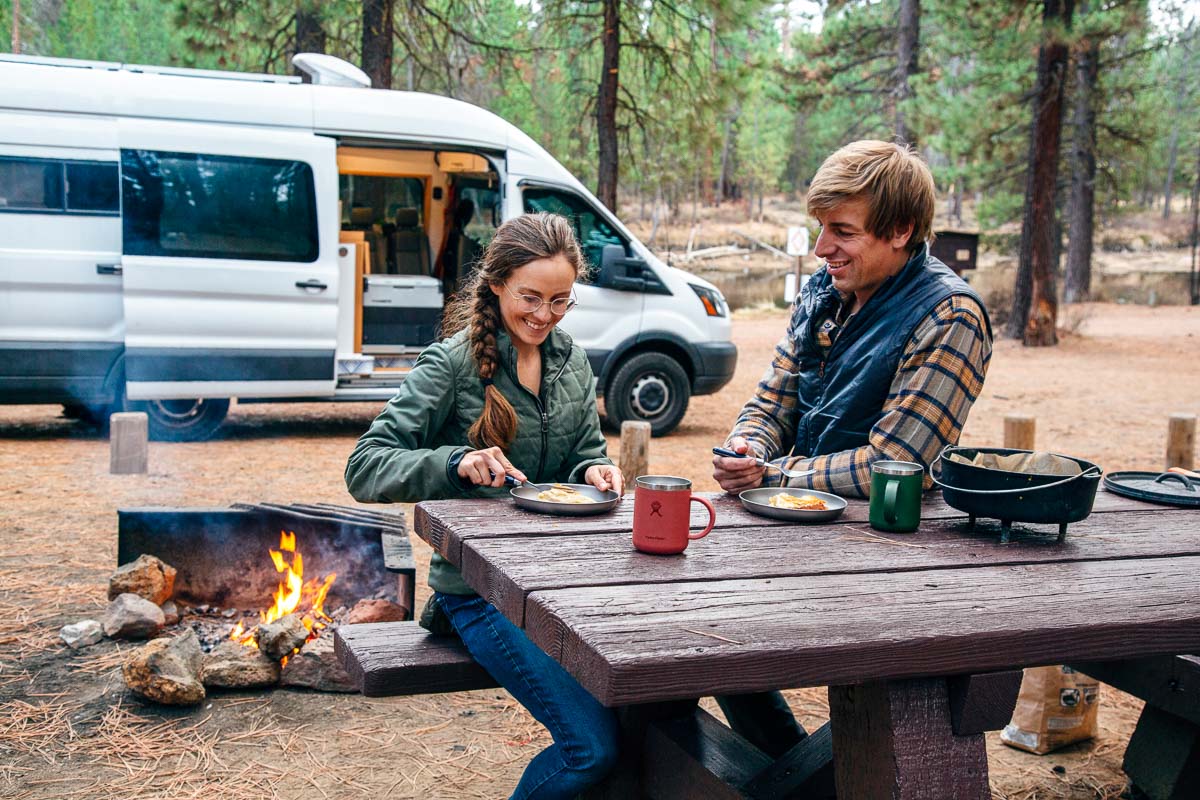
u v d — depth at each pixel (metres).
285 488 6.68
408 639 2.60
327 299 8.20
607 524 2.30
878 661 1.66
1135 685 2.80
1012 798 3.06
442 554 2.29
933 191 2.58
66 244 7.68
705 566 2.02
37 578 4.57
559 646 1.70
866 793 1.88
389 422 2.45
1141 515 2.57
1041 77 18.34
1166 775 2.94
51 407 10.26
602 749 2.16
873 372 2.63
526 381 2.54
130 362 7.75
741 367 15.43
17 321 7.63
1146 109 23.72
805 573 2.00
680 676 1.55
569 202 8.86
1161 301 33.31
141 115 7.73
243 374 8.04
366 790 2.97
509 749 3.27
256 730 3.28
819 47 25.91
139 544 4.12
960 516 2.50
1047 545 2.25
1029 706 3.39
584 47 15.45
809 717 3.59
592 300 8.84
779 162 69.44
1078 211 29.83
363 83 8.54
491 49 15.26
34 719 3.25
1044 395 12.75
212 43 13.91
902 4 23.78
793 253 16.69
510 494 2.54
